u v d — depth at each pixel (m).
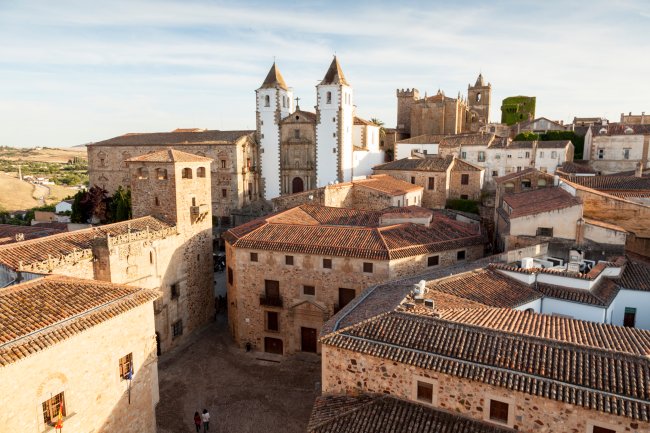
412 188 67.25
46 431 20.27
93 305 23.03
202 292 49.38
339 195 61.28
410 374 21.14
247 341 44.06
